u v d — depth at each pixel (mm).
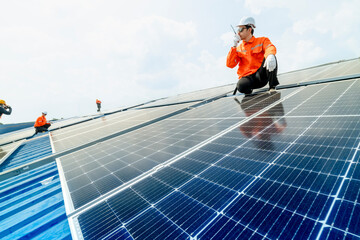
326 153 1958
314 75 8750
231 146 2803
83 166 3605
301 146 2248
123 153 3826
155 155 3264
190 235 1400
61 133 10711
